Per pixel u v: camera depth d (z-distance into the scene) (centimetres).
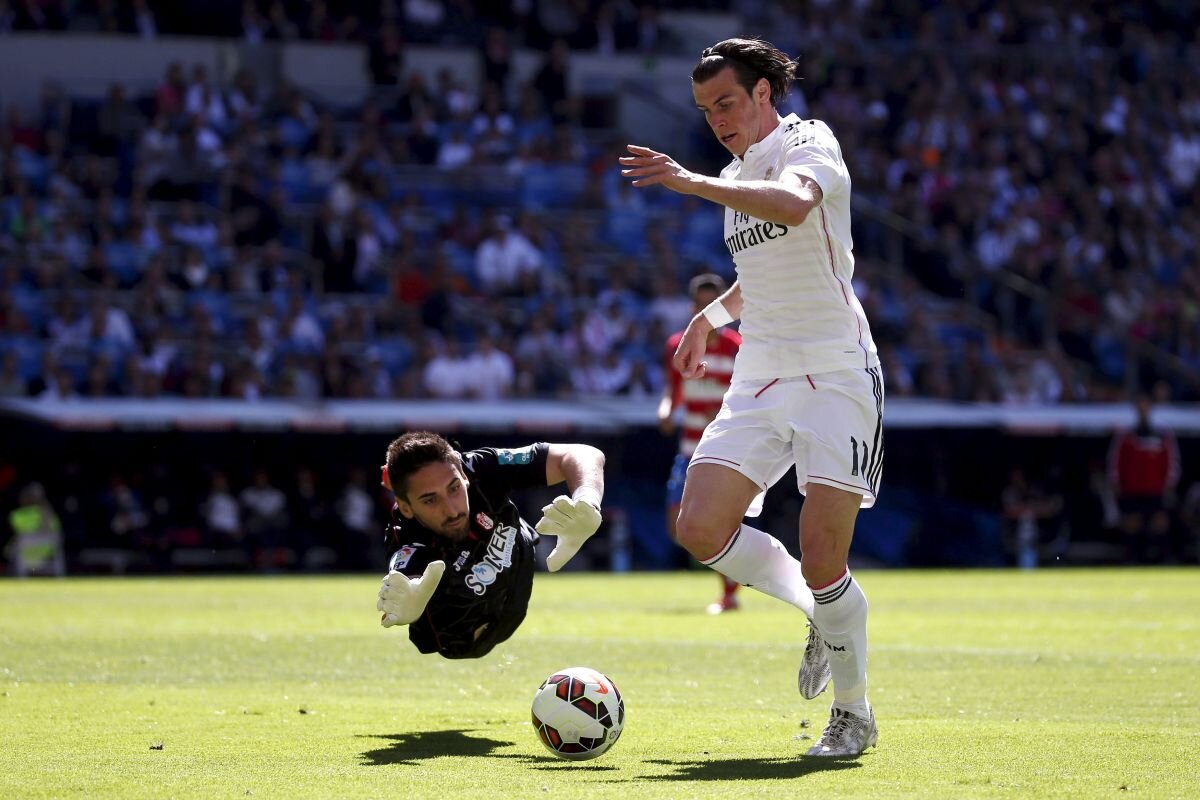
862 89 11119
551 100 10456
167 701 2403
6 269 7988
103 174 9150
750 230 1972
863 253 10156
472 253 9175
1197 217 11375
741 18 11538
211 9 10194
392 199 9500
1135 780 1656
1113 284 10312
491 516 2009
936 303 9969
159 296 8119
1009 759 1809
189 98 9494
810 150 1916
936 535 8244
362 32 10581
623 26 11112
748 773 1723
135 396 7462
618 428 7856
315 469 7744
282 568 7275
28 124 9650
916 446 8456
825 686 2059
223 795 1575
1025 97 11594
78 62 9906
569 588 5756
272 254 8494
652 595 5281
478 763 1805
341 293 8650
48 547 6856
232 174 9025
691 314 8956
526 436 7956
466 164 9881
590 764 1797
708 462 1973
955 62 11644
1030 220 10688
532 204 9894
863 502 1959
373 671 2842
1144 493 8088
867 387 1944
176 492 7369
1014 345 9806
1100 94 11825
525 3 11050
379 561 7475
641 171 1778
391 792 1591
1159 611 4475
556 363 8388
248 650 3219
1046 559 8244
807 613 2041
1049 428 8412
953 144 11025
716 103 1998
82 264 8356
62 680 2697
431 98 10112
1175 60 12131
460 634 2028
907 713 2255
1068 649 3256
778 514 7850
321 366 7812
